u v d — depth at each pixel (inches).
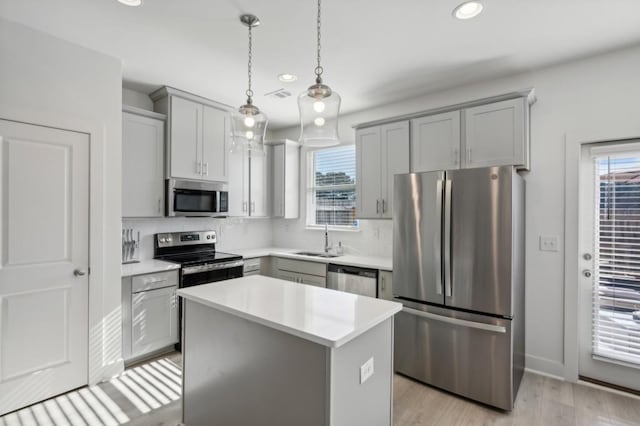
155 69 111.6
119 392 95.7
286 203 174.6
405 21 83.2
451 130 115.6
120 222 104.1
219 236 166.6
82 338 96.3
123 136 118.0
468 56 101.6
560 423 83.0
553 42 92.8
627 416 85.4
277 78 118.9
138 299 111.7
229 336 69.9
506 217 88.4
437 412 88.1
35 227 87.4
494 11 78.7
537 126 109.3
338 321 59.1
